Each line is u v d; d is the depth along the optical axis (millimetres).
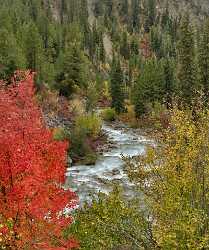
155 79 82250
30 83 14766
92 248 13914
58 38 120938
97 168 44906
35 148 12688
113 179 39562
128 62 171875
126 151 54250
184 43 69125
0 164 11508
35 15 162500
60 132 48781
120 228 13656
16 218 11484
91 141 55969
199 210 11984
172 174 12734
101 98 107188
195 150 12391
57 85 74188
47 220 12125
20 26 92625
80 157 47031
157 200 13211
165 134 13500
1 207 11414
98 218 13703
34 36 74125
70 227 14555
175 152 12773
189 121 13141
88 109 76812
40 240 11844
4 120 13414
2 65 59062
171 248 11852
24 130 13375
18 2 157875
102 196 15055
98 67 156250
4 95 13898
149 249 13367
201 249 11852
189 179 12367
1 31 65875
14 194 11352
